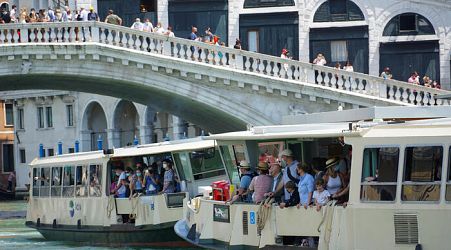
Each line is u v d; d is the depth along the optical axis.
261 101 70.88
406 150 32.41
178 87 71.62
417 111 37.69
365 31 77.62
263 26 78.50
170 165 51.66
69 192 58.38
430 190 32.16
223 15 78.69
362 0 77.69
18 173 128.12
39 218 62.38
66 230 58.09
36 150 124.69
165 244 52.00
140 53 71.00
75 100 115.69
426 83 70.12
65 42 71.38
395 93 68.19
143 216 52.25
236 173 41.12
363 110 38.50
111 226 54.09
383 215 32.72
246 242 38.09
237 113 71.06
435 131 32.25
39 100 122.00
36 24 71.44
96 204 55.56
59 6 98.44
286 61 70.19
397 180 32.53
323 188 34.53
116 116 109.94
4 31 71.69
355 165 33.06
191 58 71.38
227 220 39.50
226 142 40.31
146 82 71.94
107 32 71.81
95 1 79.44
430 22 77.00
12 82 77.81
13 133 133.75
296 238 35.91
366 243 32.97
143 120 105.75
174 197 50.91
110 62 71.81
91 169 56.03
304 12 78.12
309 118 42.50
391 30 77.50
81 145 115.50
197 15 78.75
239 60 70.69
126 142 110.56
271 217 36.28
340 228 33.62
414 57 77.25
